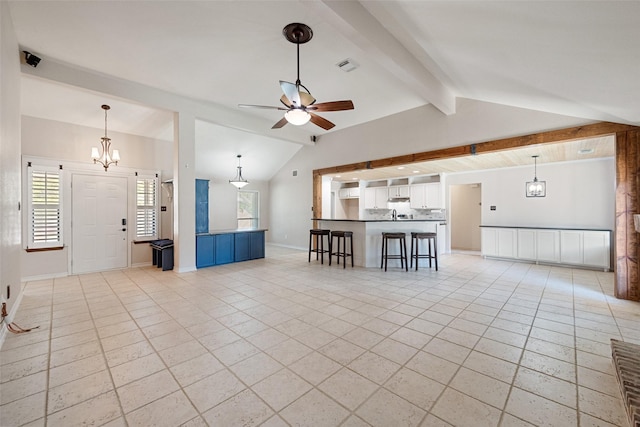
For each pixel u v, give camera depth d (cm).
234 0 257
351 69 388
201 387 179
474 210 862
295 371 197
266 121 611
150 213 582
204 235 557
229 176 870
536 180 620
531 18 183
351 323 279
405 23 270
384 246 534
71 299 354
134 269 536
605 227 547
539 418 152
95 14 274
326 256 659
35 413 156
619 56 195
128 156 559
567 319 290
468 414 155
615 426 146
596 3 148
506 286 415
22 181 446
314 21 288
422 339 245
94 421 150
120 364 206
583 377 190
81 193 502
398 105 529
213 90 456
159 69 386
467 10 202
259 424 149
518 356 217
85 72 385
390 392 174
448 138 494
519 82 316
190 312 309
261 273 502
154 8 267
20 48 331
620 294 353
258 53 349
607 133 355
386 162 586
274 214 923
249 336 251
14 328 265
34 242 454
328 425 148
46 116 467
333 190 980
